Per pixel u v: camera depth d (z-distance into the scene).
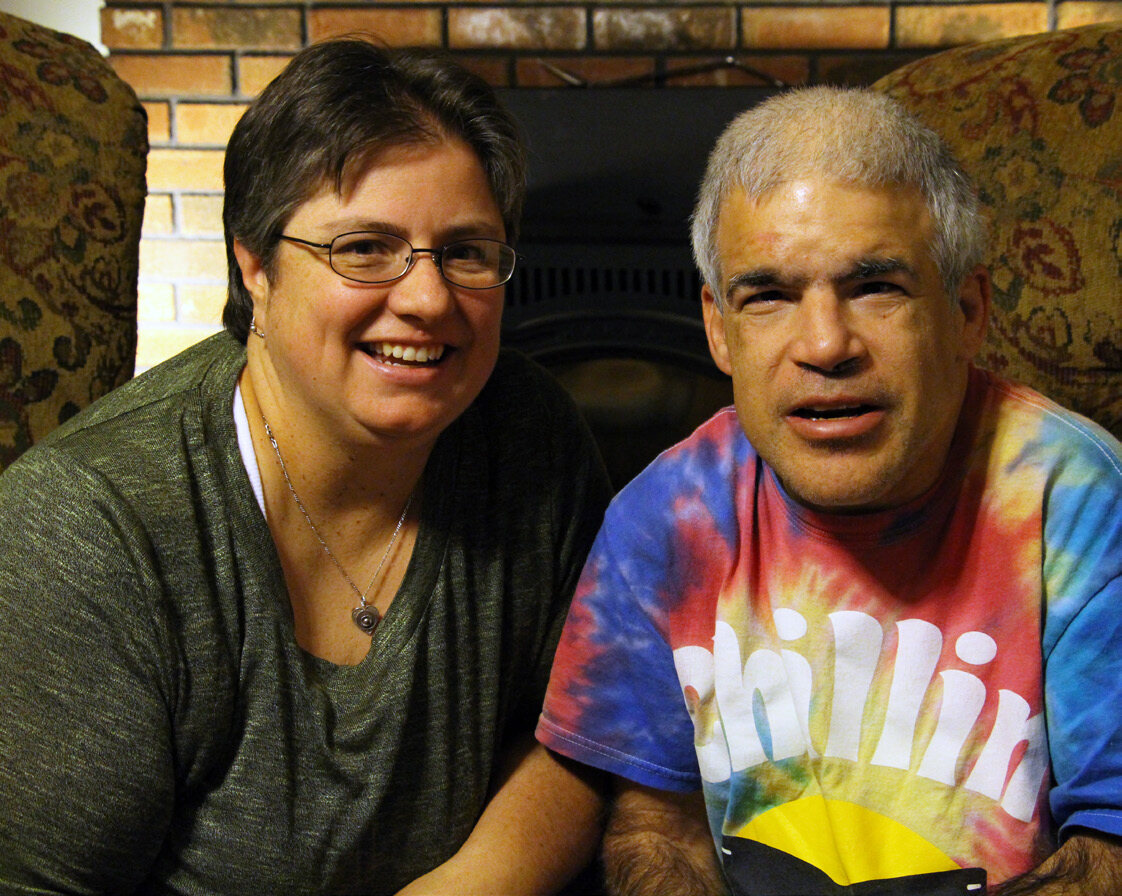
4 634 0.81
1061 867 0.78
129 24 2.12
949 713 0.84
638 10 2.03
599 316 1.78
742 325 0.81
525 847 0.95
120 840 0.85
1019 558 0.83
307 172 0.82
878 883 0.85
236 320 0.95
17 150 1.13
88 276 1.17
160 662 0.83
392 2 2.07
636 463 1.82
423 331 0.84
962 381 0.83
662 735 0.96
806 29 2.02
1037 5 1.98
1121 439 1.05
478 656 0.98
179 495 0.85
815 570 0.88
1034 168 1.08
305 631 0.94
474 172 0.86
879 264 0.76
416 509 0.97
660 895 0.92
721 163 0.83
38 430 1.11
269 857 0.89
